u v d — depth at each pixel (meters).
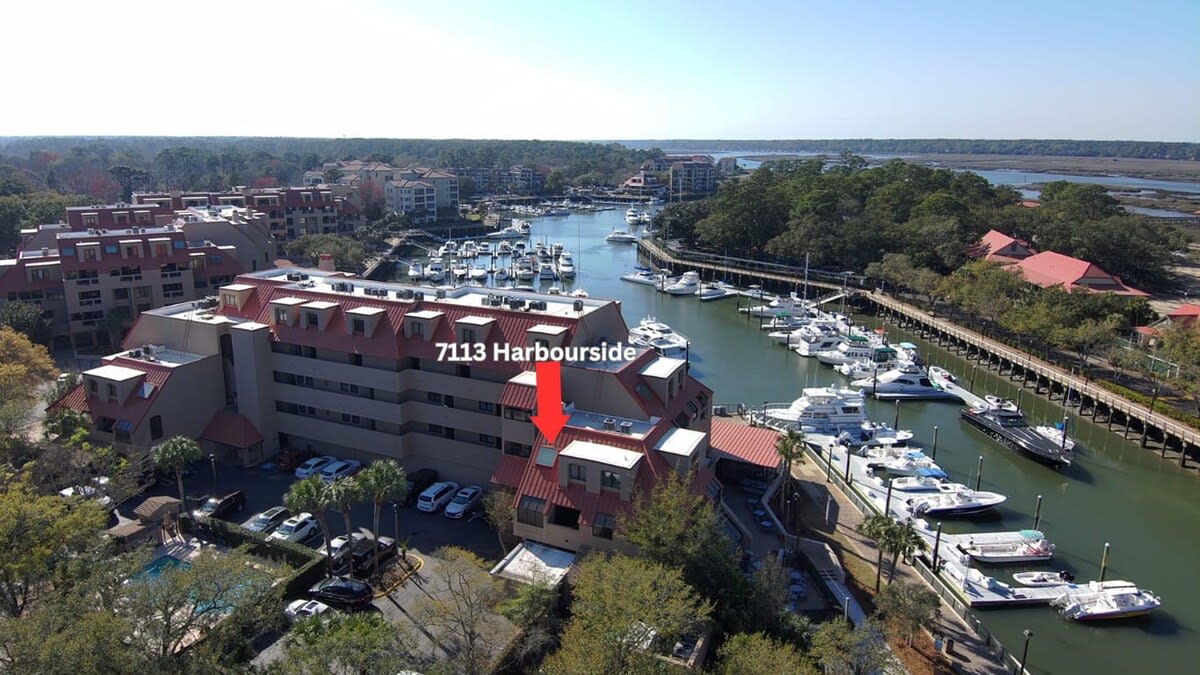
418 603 47.84
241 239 143.25
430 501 64.25
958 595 58.56
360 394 71.06
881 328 150.12
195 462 72.75
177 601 38.16
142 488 61.66
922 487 76.62
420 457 70.12
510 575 50.97
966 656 50.84
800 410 93.44
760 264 192.75
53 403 73.94
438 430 69.38
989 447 92.25
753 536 63.50
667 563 46.28
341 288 80.62
